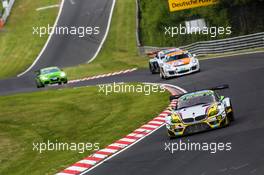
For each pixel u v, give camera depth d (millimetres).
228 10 157500
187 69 111812
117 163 53656
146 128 69500
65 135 74812
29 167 60656
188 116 58406
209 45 147375
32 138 75875
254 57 118125
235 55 130625
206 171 43625
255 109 65625
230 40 142250
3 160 66188
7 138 78375
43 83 133500
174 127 58500
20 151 69438
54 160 61469
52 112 92500
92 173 52094
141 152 55844
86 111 89938
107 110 88250
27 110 97125
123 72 146625
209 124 57688
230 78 94938
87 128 77000
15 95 116812
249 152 46531
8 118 92312
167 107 81875
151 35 187625
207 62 127812
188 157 49312
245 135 53000
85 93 107438
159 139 60750
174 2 160250
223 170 42938
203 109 58594
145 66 151500
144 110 82812
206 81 97500
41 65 192750
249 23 153375
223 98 61656
